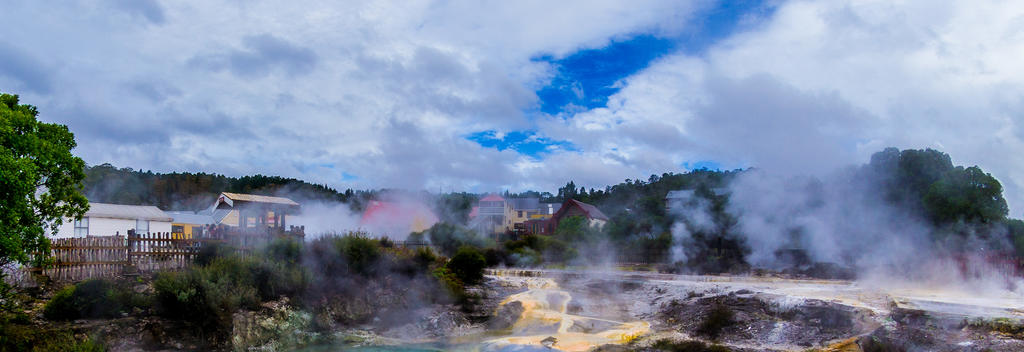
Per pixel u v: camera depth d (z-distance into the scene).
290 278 21.98
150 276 20.50
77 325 16.47
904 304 18.06
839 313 19.14
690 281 31.53
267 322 19.78
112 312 17.58
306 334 20.39
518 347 19.25
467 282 30.48
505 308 25.33
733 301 23.12
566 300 27.30
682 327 21.98
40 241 15.18
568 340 20.36
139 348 16.69
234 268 20.98
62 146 15.53
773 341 18.83
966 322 16.06
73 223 31.20
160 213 37.25
